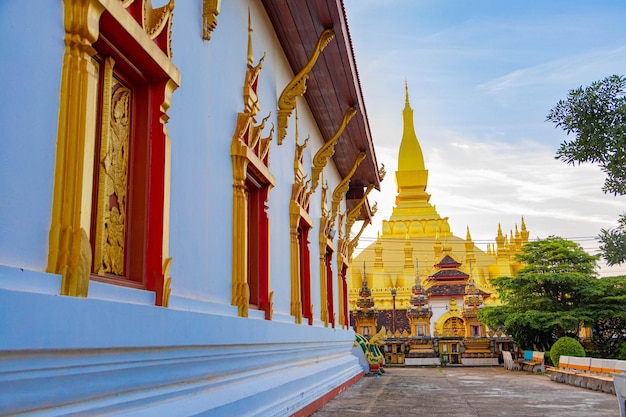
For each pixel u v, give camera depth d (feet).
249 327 22.59
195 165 19.29
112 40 13.96
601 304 83.61
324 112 44.52
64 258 11.32
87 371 11.73
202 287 19.51
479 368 90.17
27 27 10.87
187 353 16.70
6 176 10.21
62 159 11.60
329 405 37.11
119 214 15.01
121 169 15.20
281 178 32.83
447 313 123.54
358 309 102.12
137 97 16.01
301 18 31.17
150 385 14.66
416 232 181.57
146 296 15.05
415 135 204.44
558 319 81.56
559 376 59.00
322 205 48.47
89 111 12.13
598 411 34.42
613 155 28.32
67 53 11.95
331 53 34.83
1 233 10.05
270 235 29.53
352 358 59.62
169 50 16.39
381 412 33.37
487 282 154.30
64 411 11.05
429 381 60.03
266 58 30.40
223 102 22.59
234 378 21.38
